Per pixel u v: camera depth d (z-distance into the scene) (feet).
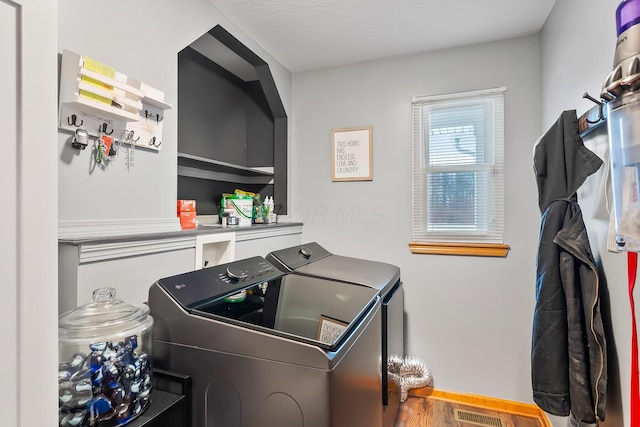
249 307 3.76
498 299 7.09
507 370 7.03
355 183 8.21
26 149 1.79
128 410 2.73
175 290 3.59
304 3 5.76
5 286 1.72
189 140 7.07
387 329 5.13
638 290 3.14
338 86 8.36
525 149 6.89
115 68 4.10
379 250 7.98
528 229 6.88
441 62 7.48
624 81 2.37
